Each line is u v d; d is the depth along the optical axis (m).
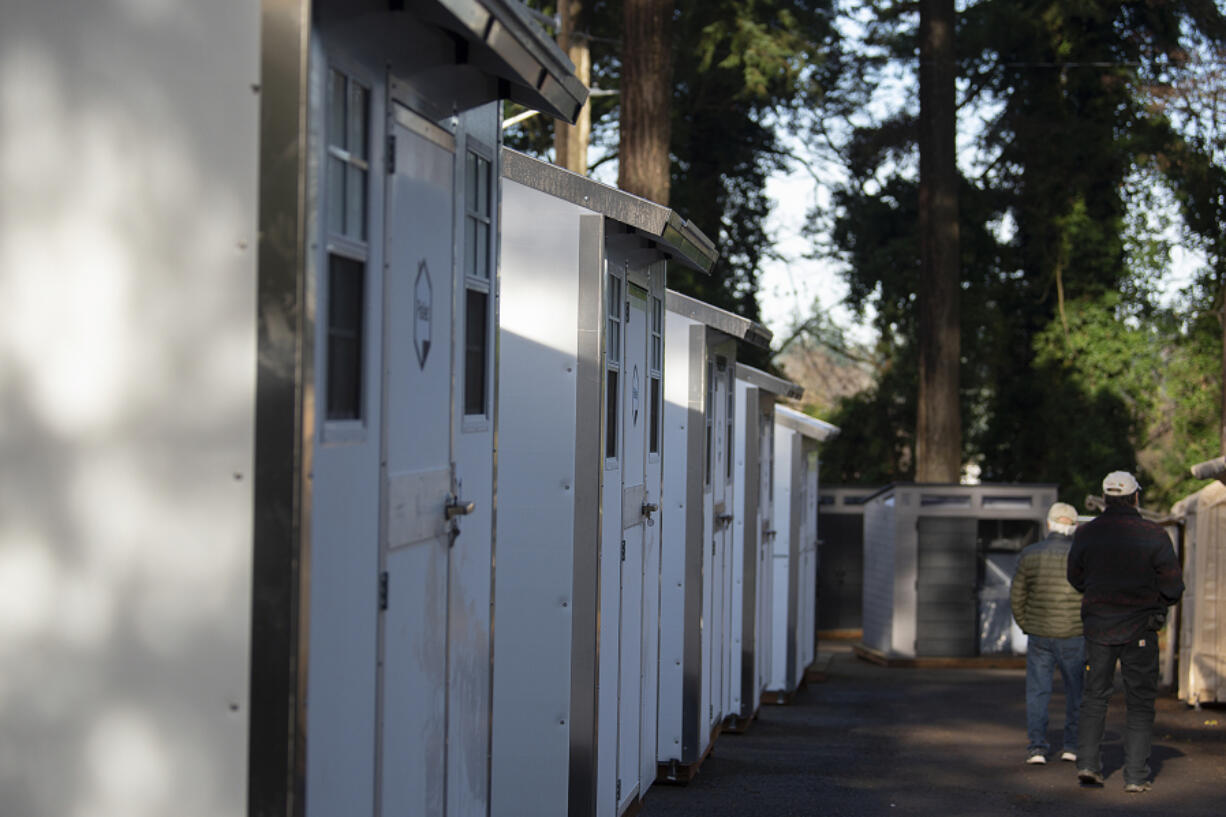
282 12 3.11
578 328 6.73
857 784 9.98
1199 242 30.25
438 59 4.18
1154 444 32.16
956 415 27.50
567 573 6.75
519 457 6.76
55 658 3.19
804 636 17.78
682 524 9.81
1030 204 31.34
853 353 36.66
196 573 3.13
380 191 3.71
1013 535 21.23
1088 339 30.77
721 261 33.47
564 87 4.79
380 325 3.71
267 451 3.11
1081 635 11.02
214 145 3.13
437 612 4.21
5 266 3.20
